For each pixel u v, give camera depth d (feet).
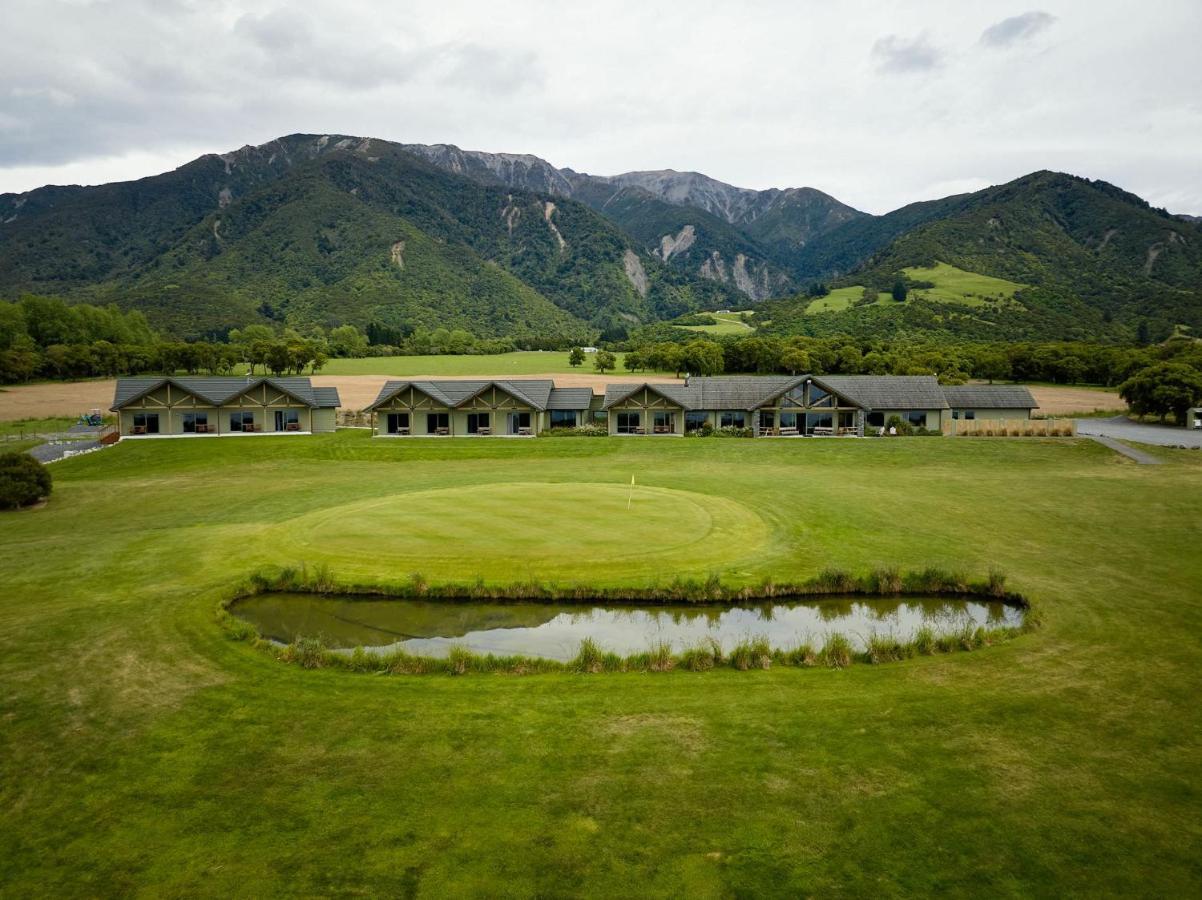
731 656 75.46
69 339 516.73
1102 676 70.95
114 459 204.13
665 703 66.59
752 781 54.19
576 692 68.85
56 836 48.47
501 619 91.97
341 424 283.18
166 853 46.83
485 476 175.94
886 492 156.97
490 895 43.16
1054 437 231.71
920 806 51.06
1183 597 93.09
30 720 63.16
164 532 126.00
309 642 77.25
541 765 56.49
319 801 52.06
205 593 94.89
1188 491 155.22
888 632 86.89
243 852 46.91
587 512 134.62
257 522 132.05
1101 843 47.11
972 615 92.58
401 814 50.62
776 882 44.11
